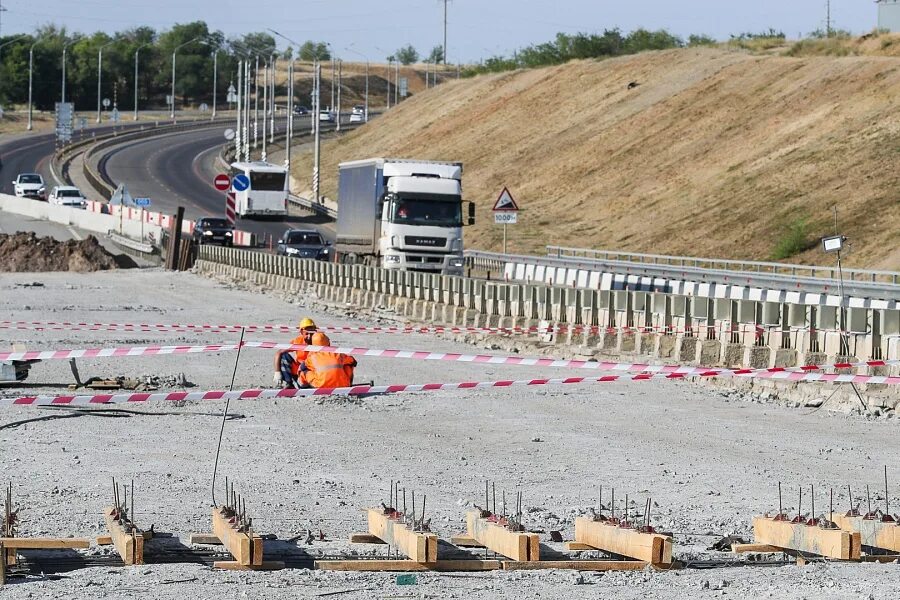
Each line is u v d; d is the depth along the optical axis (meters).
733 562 33.19
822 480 46.75
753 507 41.53
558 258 190.00
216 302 139.62
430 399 69.31
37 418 60.25
